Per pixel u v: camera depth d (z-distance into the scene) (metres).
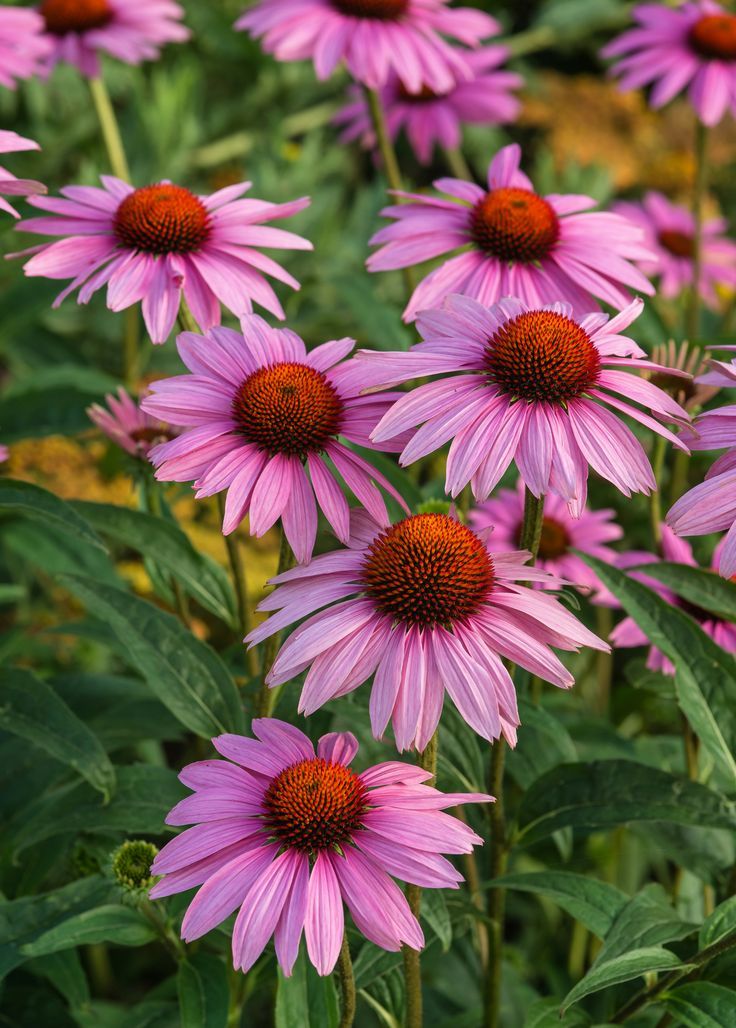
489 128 1.97
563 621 0.75
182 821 0.75
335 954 0.72
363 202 1.59
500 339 0.78
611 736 0.99
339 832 0.74
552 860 1.04
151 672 0.85
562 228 0.91
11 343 1.31
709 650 0.85
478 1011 0.94
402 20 1.13
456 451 0.76
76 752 0.87
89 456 1.16
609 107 1.91
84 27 1.22
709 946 0.79
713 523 0.75
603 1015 0.99
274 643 0.82
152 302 0.86
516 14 2.16
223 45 1.81
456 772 0.86
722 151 1.86
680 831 0.92
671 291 1.38
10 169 1.59
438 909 0.80
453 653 0.74
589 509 1.13
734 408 0.77
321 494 0.78
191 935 0.73
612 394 0.92
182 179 1.67
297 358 0.82
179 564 0.91
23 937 0.83
